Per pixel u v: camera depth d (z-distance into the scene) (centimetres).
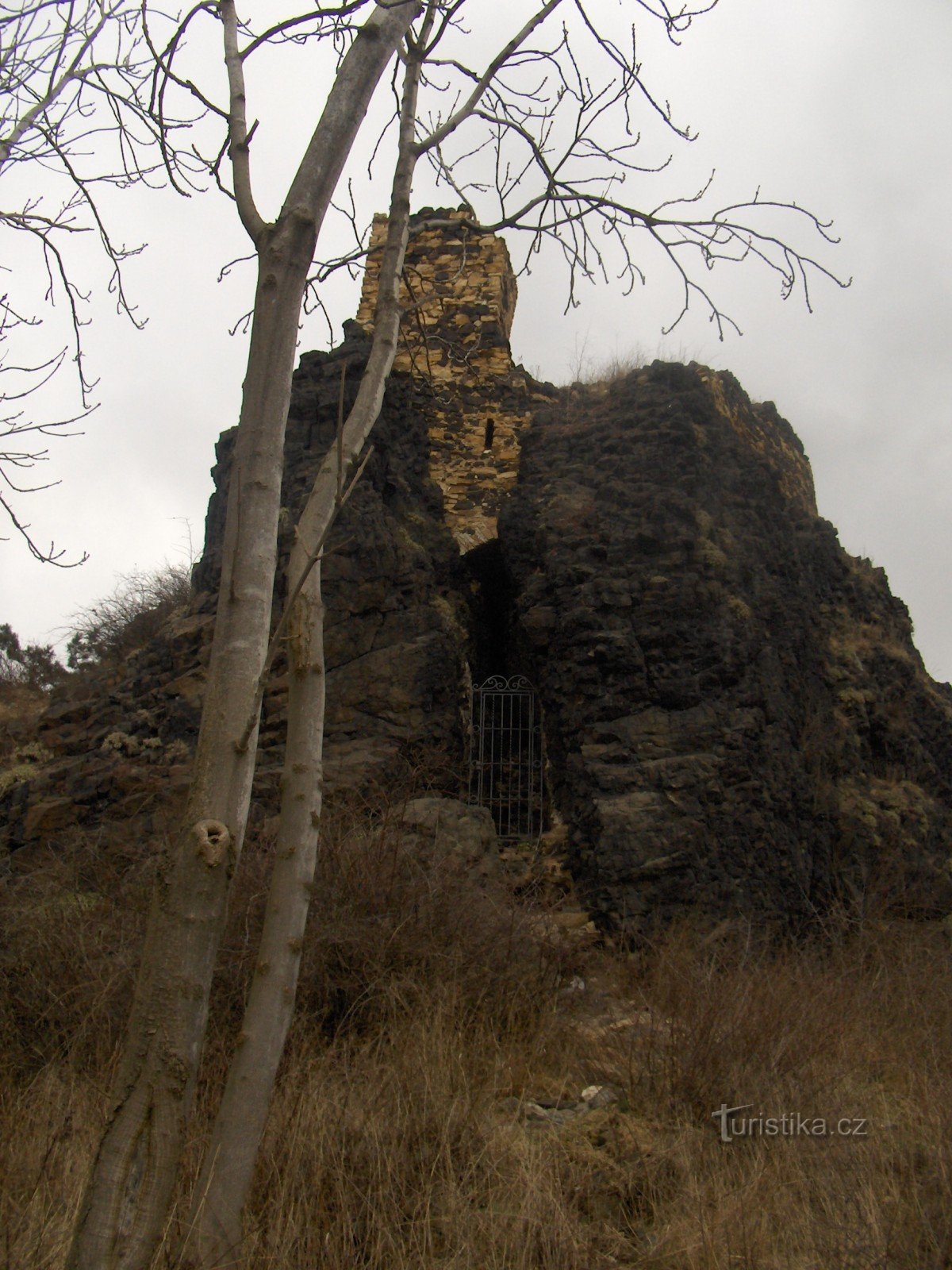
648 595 1200
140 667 1341
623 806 1074
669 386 1372
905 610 1675
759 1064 634
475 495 1479
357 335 1437
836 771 1285
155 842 965
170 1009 334
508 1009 724
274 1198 458
